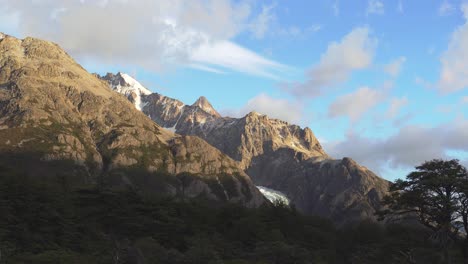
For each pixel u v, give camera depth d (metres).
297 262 72.69
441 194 85.44
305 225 108.94
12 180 70.31
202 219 94.25
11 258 53.19
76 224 69.81
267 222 100.38
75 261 55.38
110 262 54.66
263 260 71.31
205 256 63.28
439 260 80.75
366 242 104.25
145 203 86.00
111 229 76.06
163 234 76.25
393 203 92.50
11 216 62.22
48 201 69.94
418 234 98.31
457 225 85.00
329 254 95.38
